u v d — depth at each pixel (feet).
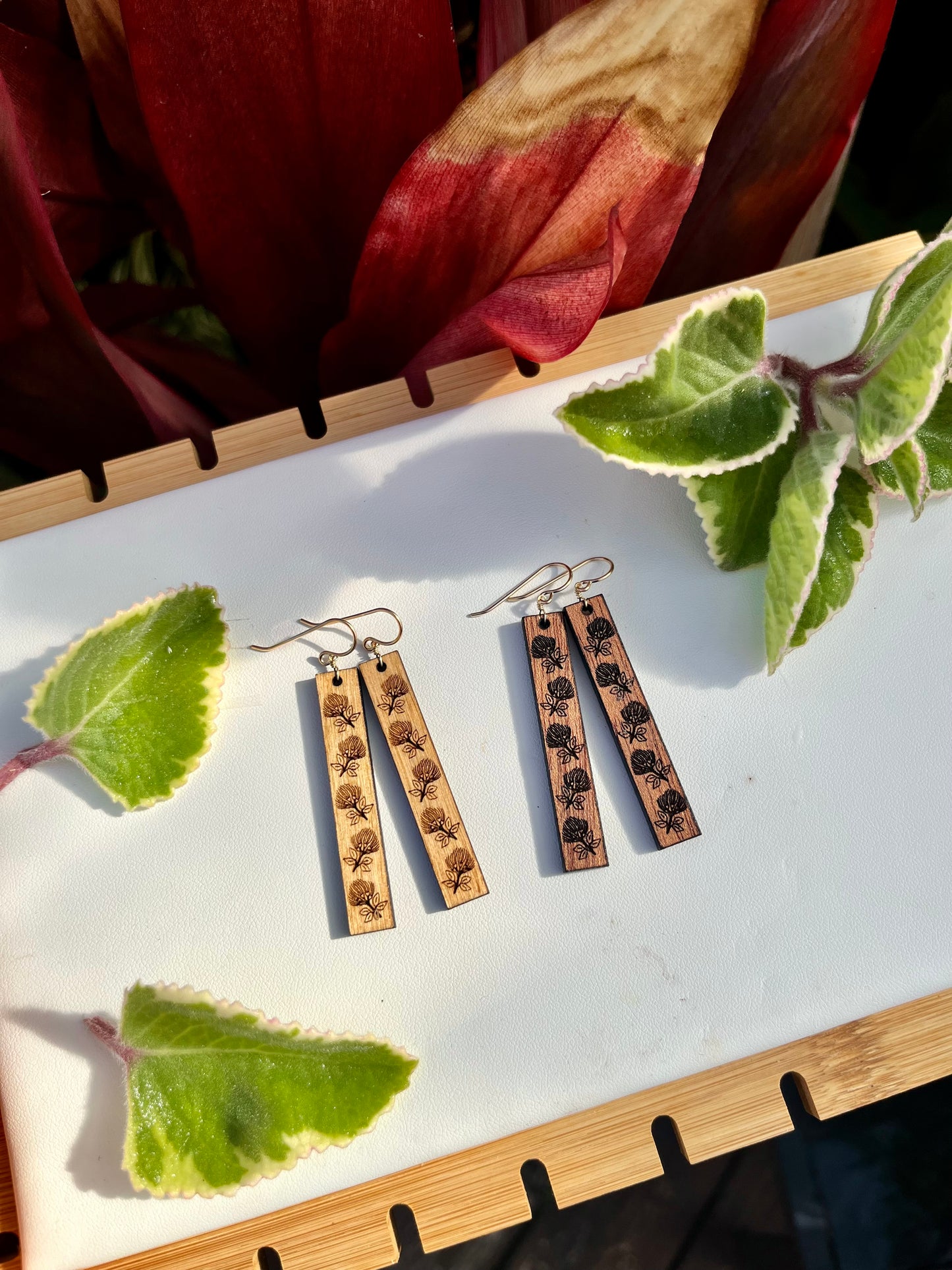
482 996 0.62
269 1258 0.64
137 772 0.62
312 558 0.67
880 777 0.65
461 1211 0.58
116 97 0.63
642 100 0.55
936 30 0.77
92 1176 0.59
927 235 0.81
